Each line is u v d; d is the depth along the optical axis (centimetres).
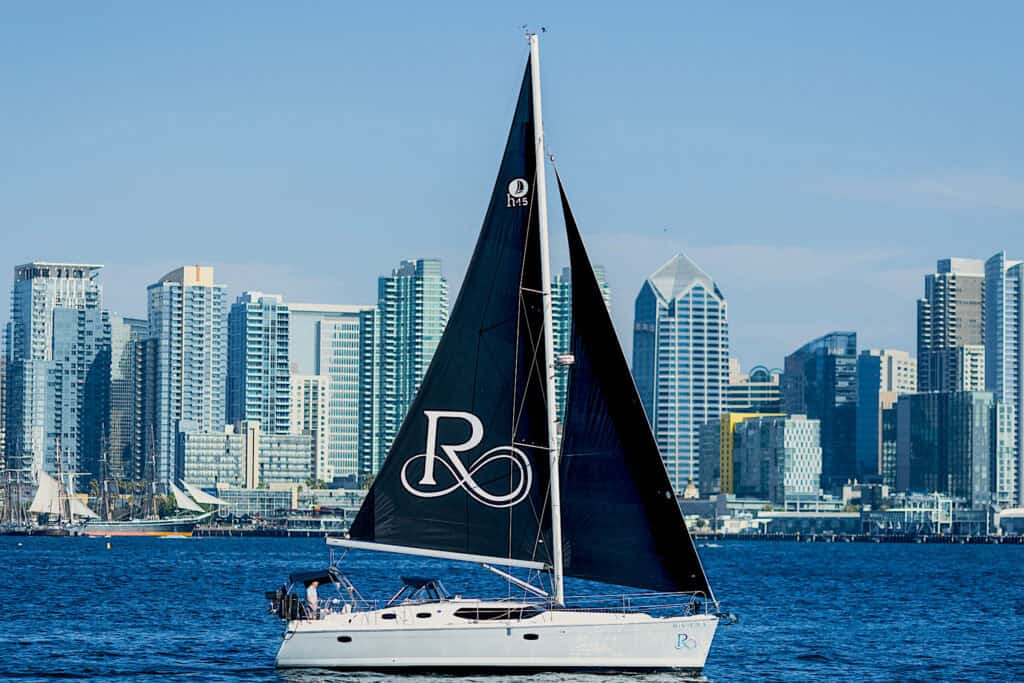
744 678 11619
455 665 9775
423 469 10169
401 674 9800
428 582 10294
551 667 9731
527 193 10006
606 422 9950
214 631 14925
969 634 15575
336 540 10225
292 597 10000
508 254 10056
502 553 10050
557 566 9912
